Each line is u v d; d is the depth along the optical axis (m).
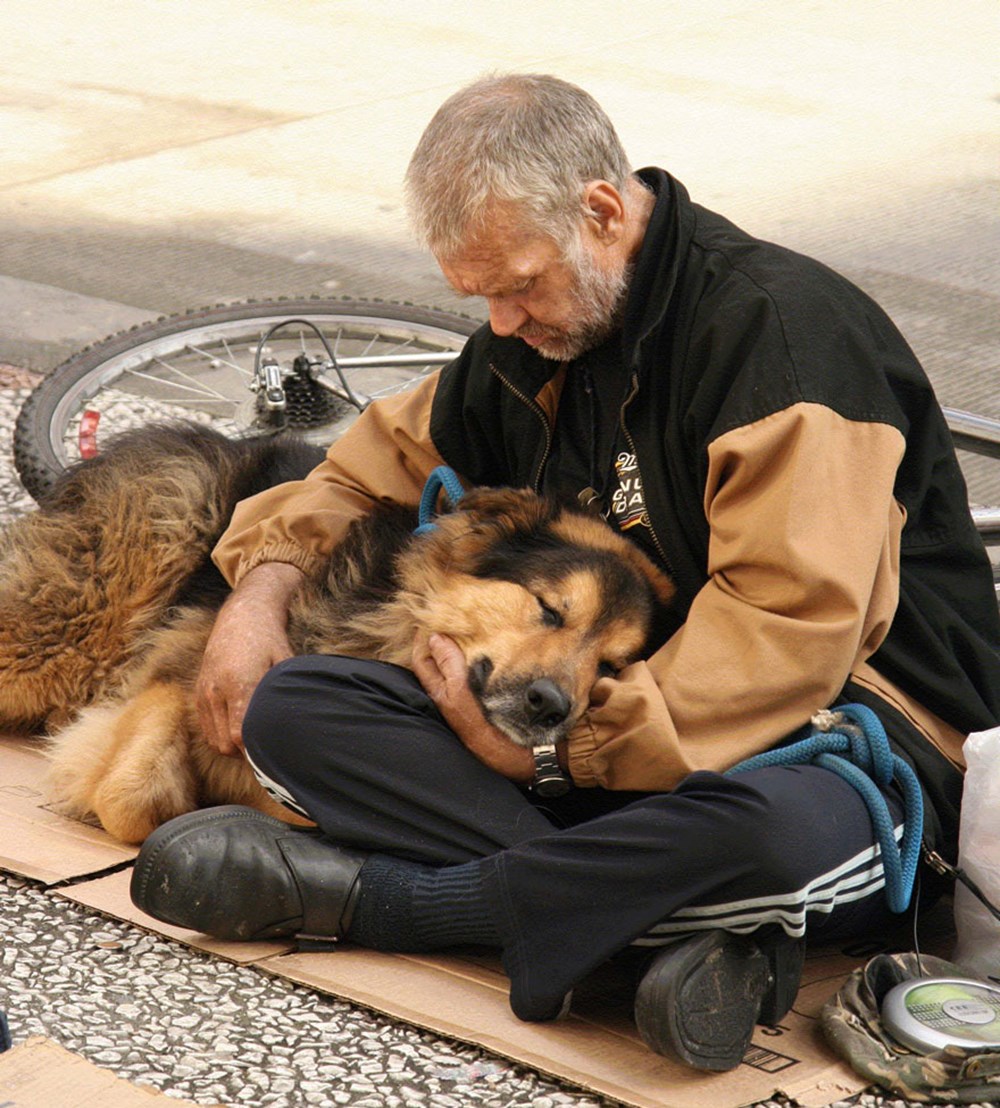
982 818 4.16
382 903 4.19
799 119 15.91
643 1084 3.59
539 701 4.39
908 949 4.46
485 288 4.57
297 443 6.55
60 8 22.05
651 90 16.92
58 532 6.27
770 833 3.67
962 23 20.14
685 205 4.70
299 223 13.40
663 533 4.76
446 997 3.99
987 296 11.30
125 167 15.02
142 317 11.20
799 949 3.88
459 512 5.19
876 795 3.99
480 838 4.20
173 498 6.15
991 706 4.60
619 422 4.82
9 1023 3.73
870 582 4.19
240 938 4.23
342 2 21.98
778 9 20.92
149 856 4.11
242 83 18.00
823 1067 3.73
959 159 14.64
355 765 4.25
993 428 6.99
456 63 18.53
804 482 4.18
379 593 5.23
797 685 4.14
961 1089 3.63
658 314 4.54
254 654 4.98
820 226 12.74
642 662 4.33
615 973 4.20
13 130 16.22
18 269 12.20
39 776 5.73
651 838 3.73
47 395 8.00
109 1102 3.27
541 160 4.38
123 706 5.58
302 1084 3.57
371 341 8.74
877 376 4.39
